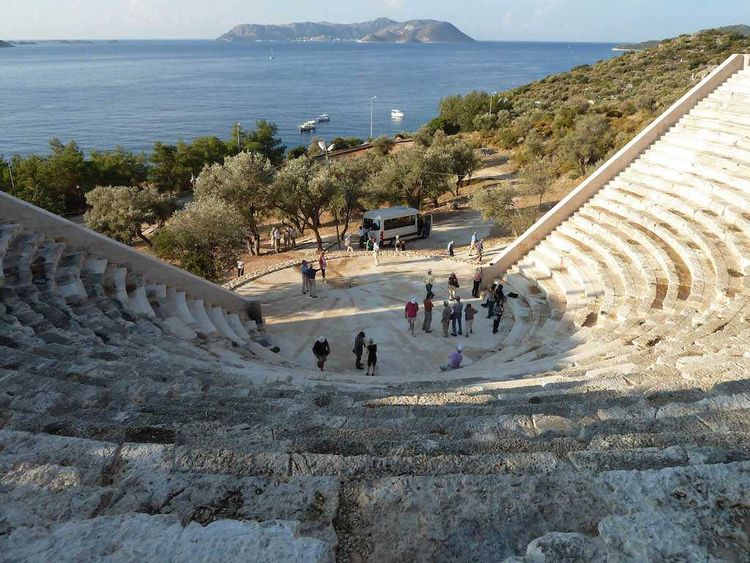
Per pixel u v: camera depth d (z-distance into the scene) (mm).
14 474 4098
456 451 4805
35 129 132750
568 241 20125
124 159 79250
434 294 21453
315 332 18297
